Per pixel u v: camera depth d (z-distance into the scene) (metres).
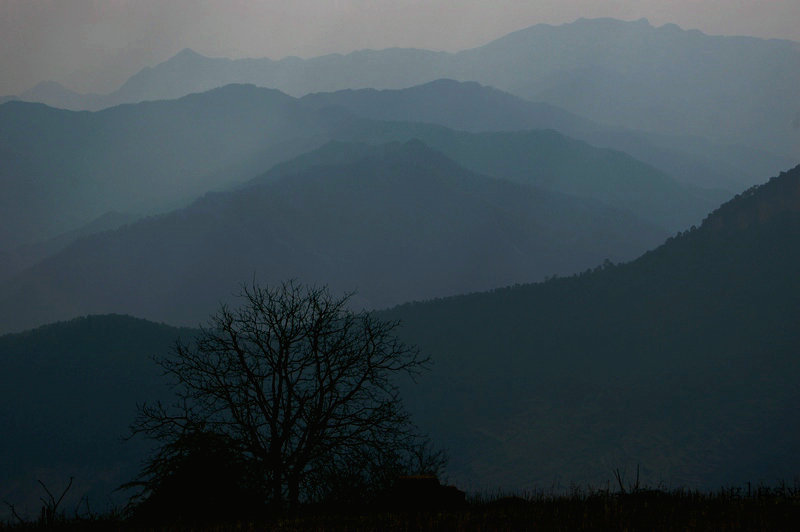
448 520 17.03
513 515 17.33
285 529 16.75
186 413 26.19
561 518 16.84
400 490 21.84
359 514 19.88
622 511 17.34
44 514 19.81
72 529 18.78
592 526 15.72
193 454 23.03
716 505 17.95
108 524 19.47
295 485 26.50
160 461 22.80
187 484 22.23
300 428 27.88
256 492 23.59
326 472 26.72
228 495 22.58
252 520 18.75
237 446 24.94
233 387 27.44
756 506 17.55
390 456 27.89
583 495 20.97
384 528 16.28
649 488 20.77
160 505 21.78
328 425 27.92
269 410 27.53
